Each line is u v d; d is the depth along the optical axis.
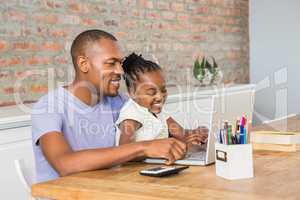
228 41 5.44
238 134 1.58
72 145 1.95
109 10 3.89
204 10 5.02
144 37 4.25
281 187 1.42
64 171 1.72
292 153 1.97
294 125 2.65
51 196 1.52
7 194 2.48
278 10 5.18
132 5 4.11
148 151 1.77
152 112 2.15
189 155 1.89
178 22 4.65
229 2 5.43
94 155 1.72
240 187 1.43
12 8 3.11
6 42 3.08
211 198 1.32
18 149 2.55
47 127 1.84
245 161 1.54
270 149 2.06
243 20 5.71
